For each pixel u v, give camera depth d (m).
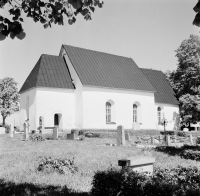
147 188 6.02
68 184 8.76
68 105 37.41
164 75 52.47
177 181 7.32
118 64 44.00
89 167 11.81
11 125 33.16
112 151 18.03
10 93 58.25
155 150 19.50
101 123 37.12
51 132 34.06
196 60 42.50
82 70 38.00
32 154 15.84
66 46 40.81
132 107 40.59
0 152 16.97
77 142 25.16
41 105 35.47
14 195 7.32
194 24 4.72
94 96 36.97
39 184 8.62
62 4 5.57
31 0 5.50
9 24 4.66
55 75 38.03
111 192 6.53
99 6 6.06
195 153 16.62
